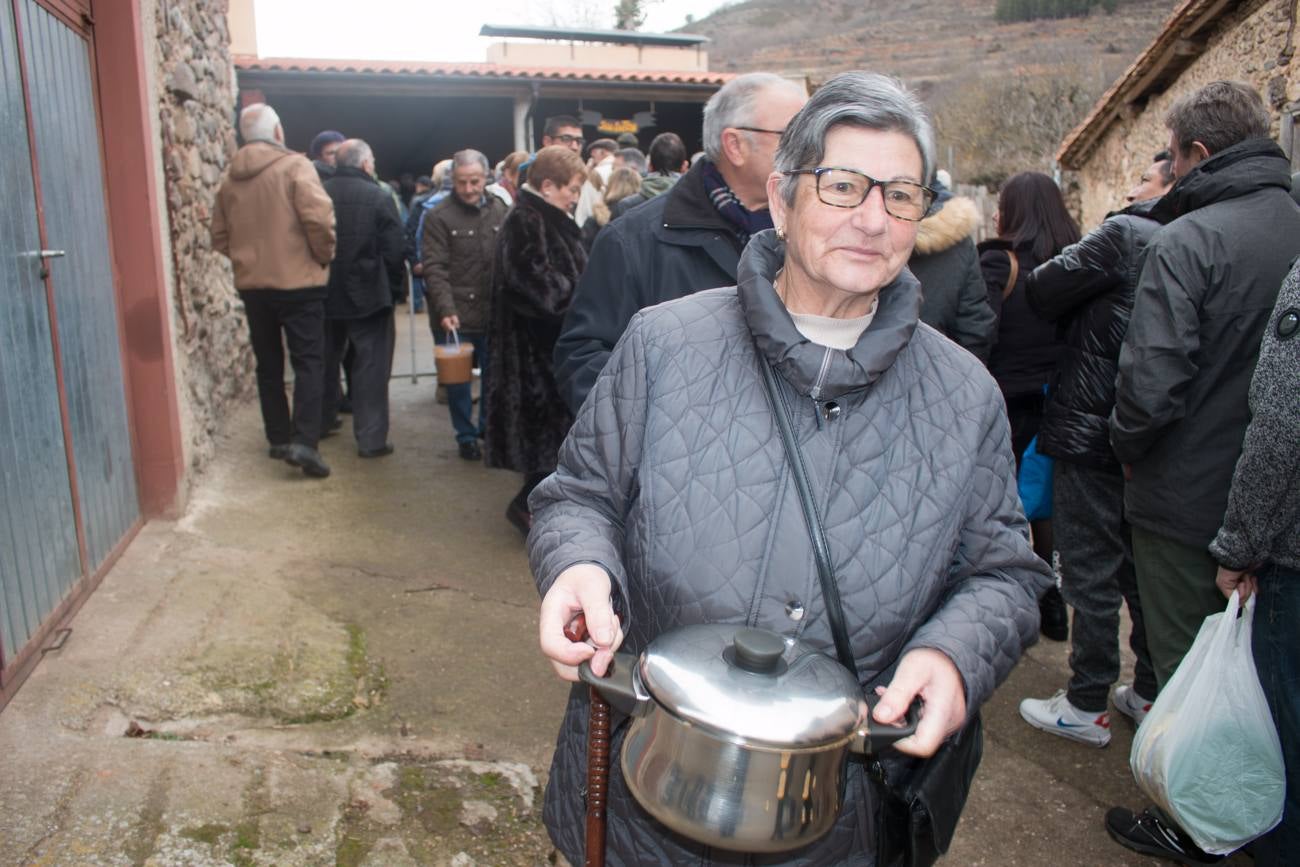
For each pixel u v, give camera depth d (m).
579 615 1.25
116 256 3.71
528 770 2.61
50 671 2.68
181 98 4.53
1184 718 2.02
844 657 1.23
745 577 1.25
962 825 2.60
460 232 5.54
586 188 5.64
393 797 2.39
